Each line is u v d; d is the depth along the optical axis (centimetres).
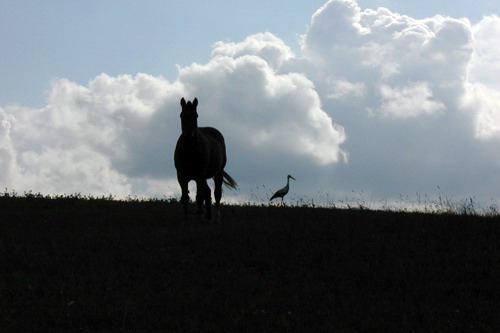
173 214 2511
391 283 1472
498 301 1358
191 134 2111
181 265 1627
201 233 2011
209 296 1379
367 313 1277
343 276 1527
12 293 1384
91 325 1212
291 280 1511
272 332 1177
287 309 1309
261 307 1318
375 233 1988
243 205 2923
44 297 1364
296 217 2388
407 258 1658
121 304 1326
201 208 2297
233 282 1484
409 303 1338
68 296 1374
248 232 2023
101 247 1814
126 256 1703
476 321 1234
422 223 2123
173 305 1319
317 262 1664
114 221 2289
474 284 1450
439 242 1845
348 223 2162
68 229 2114
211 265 1644
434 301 1344
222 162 2423
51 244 1833
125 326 1214
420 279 1491
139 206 2744
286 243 1852
